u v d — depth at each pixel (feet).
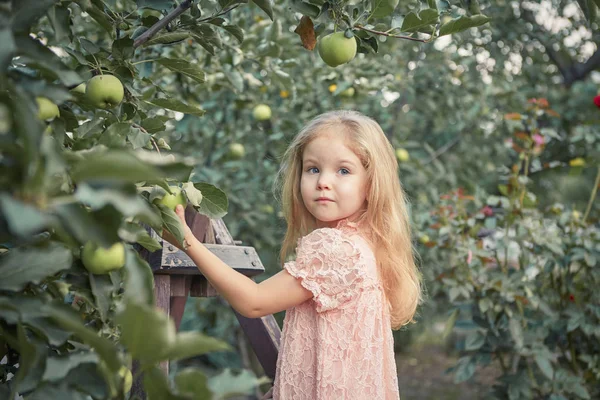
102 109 3.95
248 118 12.38
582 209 17.60
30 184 2.03
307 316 5.37
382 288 5.57
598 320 10.79
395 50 14.25
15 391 2.39
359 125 5.66
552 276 10.87
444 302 16.51
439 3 4.66
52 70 2.65
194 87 9.61
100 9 4.16
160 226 3.79
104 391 2.56
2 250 3.25
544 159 16.99
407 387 18.47
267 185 13.02
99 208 2.23
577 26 16.71
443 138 16.43
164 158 3.76
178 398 2.25
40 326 2.57
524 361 10.87
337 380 5.10
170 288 5.72
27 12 2.61
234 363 15.43
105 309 3.31
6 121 2.19
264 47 8.71
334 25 4.82
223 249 5.85
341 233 5.41
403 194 6.54
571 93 17.30
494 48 16.01
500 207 12.18
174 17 4.51
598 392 11.31
